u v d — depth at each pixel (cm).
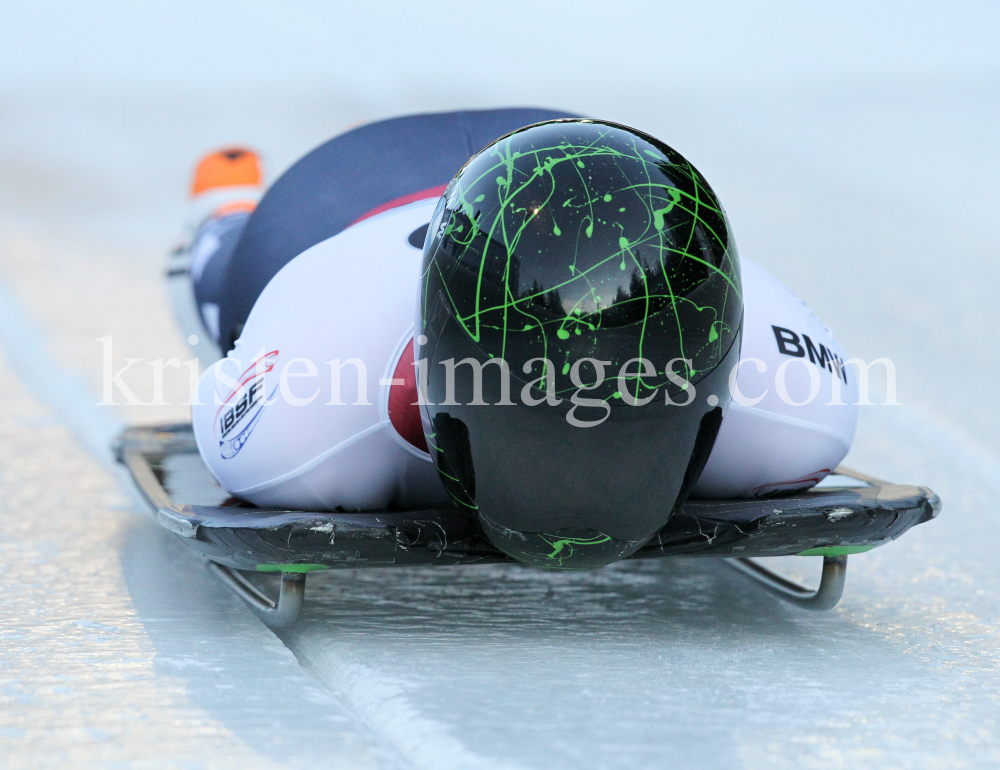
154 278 3297
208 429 1194
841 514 1085
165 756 877
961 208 4259
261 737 911
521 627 1169
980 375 2417
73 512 1582
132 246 3747
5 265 3388
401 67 8131
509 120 1385
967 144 5456
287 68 8244
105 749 887
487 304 921
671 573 1370
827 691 1023
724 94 7181
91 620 1177
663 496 979
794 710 979
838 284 3203
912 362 2509
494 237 924
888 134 5734
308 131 6153
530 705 971
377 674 1030
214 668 1048
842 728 945
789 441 1141
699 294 927
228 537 1038
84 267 3412
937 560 1448
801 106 6650
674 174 955
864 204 4322
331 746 898
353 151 1362
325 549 1031
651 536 1022
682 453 967
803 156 5262
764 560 1471
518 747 891
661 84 7712
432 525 1052
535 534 993
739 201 4391
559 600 1259
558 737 911
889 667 1088
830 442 1169
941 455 1950
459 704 968
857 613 1252
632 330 908
